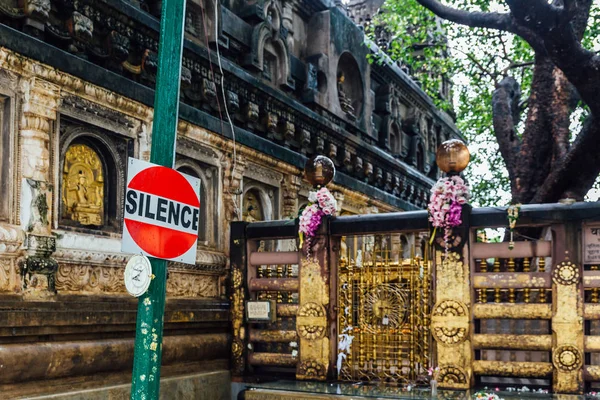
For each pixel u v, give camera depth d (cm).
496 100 1132
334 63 1121
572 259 655
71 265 618
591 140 820
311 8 1111
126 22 701
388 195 1320
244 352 791
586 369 650
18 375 543
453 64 1314
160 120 440
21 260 567
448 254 691
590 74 733
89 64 644
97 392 605
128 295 679
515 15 725
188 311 747
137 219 418
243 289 800
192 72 797
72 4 635
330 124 1076
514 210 666
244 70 902
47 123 601
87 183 666
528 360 703
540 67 990
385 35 1449
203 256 793
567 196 890
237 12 938
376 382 730
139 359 416
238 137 860
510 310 677
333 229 756
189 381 723
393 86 1412
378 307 748
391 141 1409
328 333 748
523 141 1009
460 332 680
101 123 666
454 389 675
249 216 917
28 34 593
